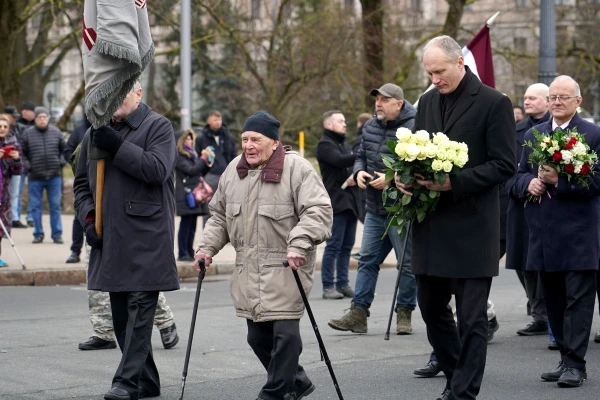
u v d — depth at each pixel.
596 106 44.78
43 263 14.34
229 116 40.66
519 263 8.91
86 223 6.54
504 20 43.69
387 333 8.05
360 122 14.86
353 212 12.16
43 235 17.17
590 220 7.50
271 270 6.03
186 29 18.95
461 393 6.09
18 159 13.76
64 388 7.09
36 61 27.94
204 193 14.68
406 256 9.45
